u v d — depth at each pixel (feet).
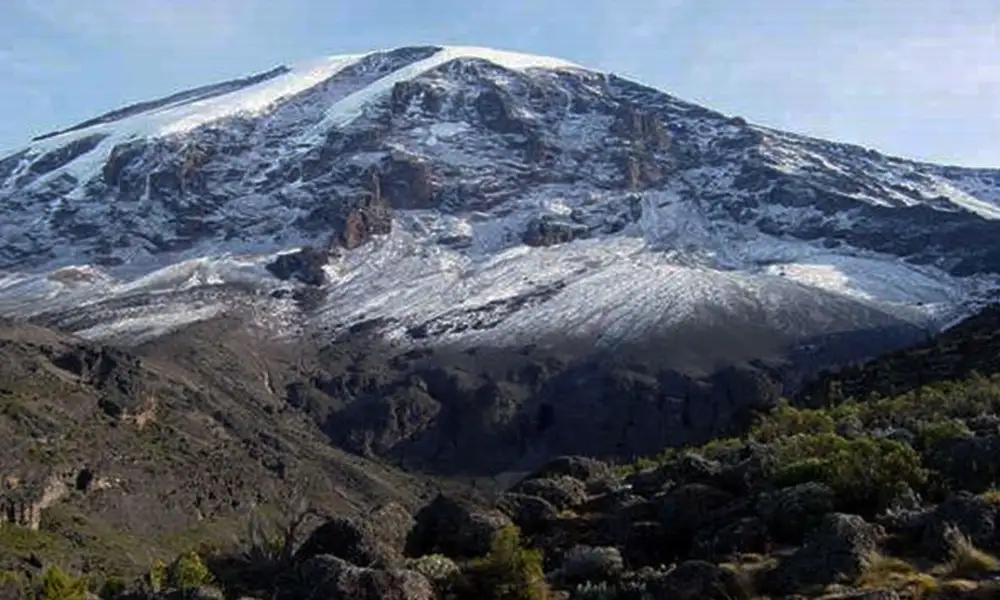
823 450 79.92
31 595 91.04
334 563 63.10
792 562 57.26
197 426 552.00
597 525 77.97
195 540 406.21
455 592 63.26
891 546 58.65
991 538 57.26
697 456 90.48
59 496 388.16
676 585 56.90
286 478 522.88
